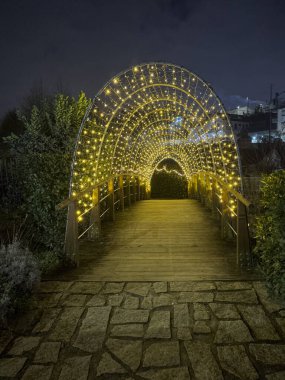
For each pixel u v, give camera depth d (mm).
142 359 2402
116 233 6297
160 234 6152
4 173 7691
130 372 2266
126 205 10742
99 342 2629
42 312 3145
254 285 3643
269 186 3609
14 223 6477
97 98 5996
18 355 2490
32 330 2832
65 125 6980
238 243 4188
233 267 4238
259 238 4031
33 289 3428
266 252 3346
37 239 6133
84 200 6273
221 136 6918
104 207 7727
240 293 3449
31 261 3561
